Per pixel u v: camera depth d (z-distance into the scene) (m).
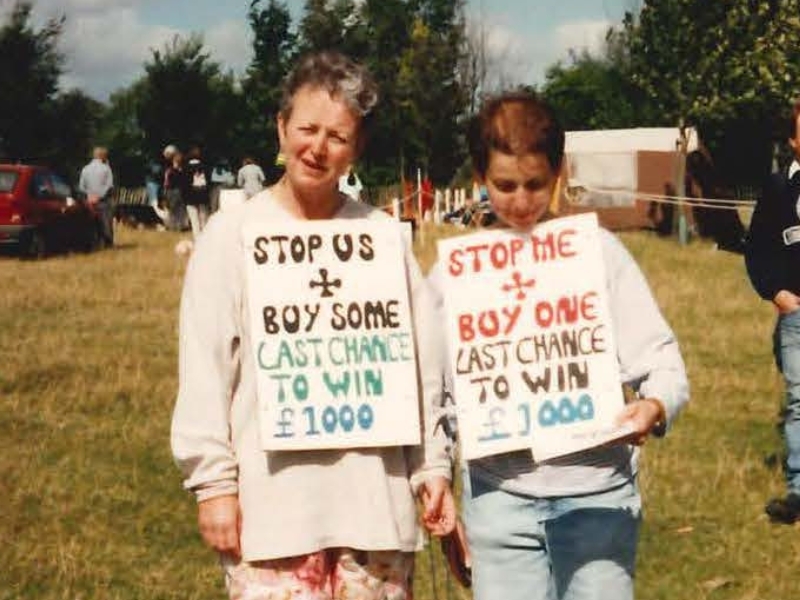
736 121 27.03
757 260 6.21
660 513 6.34
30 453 7.34
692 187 28.86
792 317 6.11
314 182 3.22
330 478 3.18
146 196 45.44
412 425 3.23
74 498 6.56
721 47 25.72
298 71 3.25
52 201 20.03
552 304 3.37
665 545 5.90
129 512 6.41
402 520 3.23
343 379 3.22
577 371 3.33
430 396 3.32
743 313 13.81
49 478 6.88
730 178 41.75
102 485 6.81
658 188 29.17
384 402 3.23
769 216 6.14
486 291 3.40
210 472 3.12
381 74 39.69
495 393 3.35
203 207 25.08
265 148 45.97
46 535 6.01
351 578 3.18
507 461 3.35
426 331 3.34
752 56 25.47
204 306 3.19
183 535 6.11
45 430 7.90
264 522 3.12
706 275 18.19
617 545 3.30
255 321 3.20
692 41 26.00
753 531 6.08
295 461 3.16
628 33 27.20
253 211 3.28
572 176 29.58
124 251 21.33
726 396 9.15
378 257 3.28
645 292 3.38
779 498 6.36
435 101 38.91
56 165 42.59
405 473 3.28
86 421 8.18
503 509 3.34
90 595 5.28
